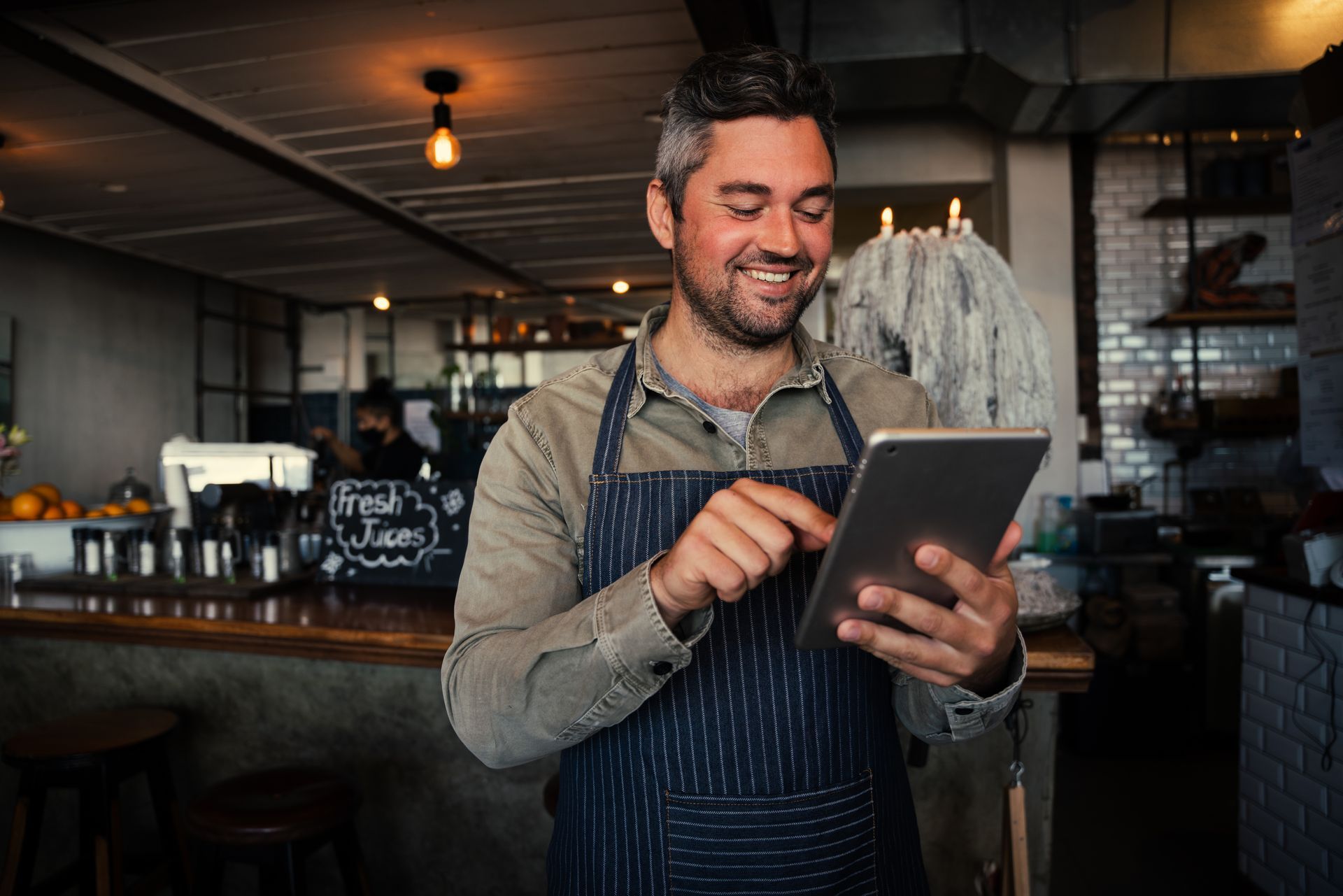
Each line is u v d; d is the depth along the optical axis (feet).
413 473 15.49
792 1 11.64
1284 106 12.49
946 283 5.69
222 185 13.42
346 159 12.78
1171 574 13.15
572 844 3.22
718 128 2.93
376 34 9.14
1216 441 15.37
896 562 2.22
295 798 5.45
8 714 7.57
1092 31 11.43
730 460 3.32
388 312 26.04
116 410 18.92
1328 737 7.20
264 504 8.63
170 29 8.95
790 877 2.97
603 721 2.68
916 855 3.37
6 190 13.61
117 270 18.99
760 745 3.01
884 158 15.07
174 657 7.17
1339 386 7.53
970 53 11.45
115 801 6.12
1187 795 10.85
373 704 6.78
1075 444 14.17
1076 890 8.61
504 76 10.16
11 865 6.08
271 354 25.07
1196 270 15.14
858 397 3.64
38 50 8.89
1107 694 12.15
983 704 2.86
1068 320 14.30
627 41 9.36
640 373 3.37
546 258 19.10
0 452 9.12
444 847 6.69
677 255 3.22
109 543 7.72
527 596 3.02
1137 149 15.53
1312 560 7.40
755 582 2.34
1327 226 7.59
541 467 3.24
